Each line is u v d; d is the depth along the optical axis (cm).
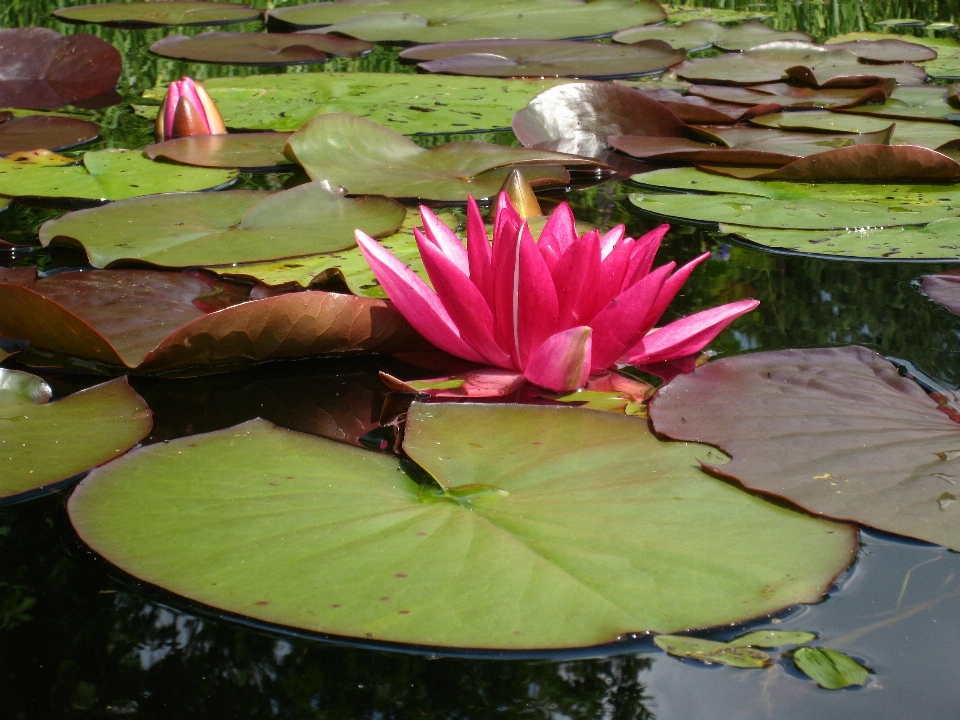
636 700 62
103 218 158
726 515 82
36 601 72
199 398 110
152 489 86
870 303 133
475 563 75
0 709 61
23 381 105
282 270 138
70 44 302
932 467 87
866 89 290
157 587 73
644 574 74
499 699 62
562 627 68
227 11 434
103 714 61
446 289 108
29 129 232
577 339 103
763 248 159
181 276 136
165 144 213
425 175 195
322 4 446
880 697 63
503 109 261
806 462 89
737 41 380
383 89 282
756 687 64
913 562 77
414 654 66
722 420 98
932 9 481
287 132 233
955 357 114
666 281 109
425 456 92
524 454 93
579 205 183
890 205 175
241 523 81
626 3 448
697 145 224
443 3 449
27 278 132
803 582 73
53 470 89
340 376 117
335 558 76
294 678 64
